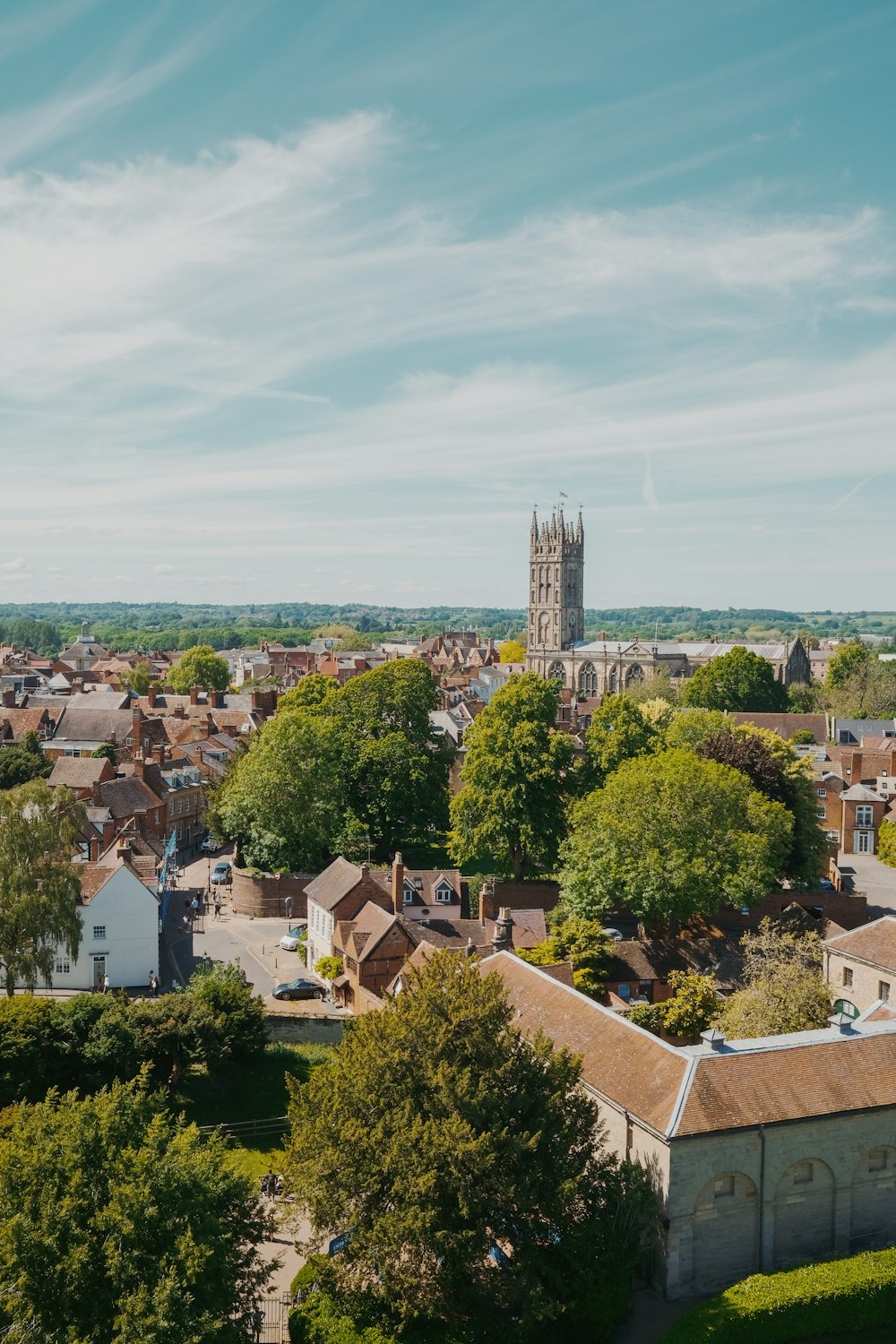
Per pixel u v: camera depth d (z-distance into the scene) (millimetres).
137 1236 39781
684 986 81500
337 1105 48031
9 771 140250
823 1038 57375
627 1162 49938
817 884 115312
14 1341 38031
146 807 135125
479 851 118812
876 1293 48719
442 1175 45031
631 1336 47250
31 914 79125
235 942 107938
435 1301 44938
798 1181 53031
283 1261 56094
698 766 100875
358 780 130375
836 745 178250
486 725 119750
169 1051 71625
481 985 51781
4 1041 67438
